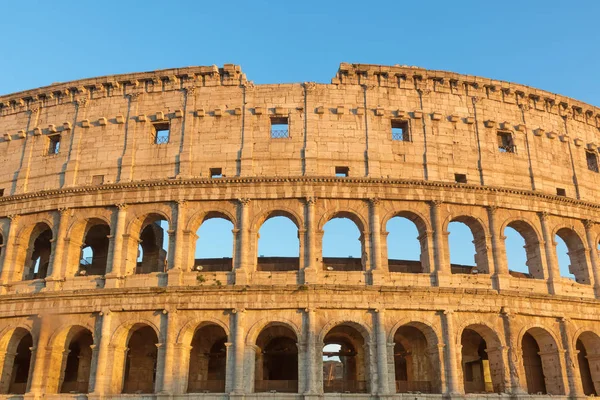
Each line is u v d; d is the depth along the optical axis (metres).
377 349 53.56
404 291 55.41
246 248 57.22
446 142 64.19
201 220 60.25
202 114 63.47
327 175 60.28
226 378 52.66
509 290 57.84
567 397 56.53
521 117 68.50
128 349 56.56
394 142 63.06
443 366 54.16
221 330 61.97
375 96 64.88
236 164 61.34
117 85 66.56
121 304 55.56
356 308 54.72
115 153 63.72
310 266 56.12
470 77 67.38
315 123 62.91
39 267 72.38
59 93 68.06
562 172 67.88
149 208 60.12
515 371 55.31
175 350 53.81
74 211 61.31
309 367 52.16
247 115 63.38
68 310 56.19
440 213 60.19
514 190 62.47
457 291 56.16
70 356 65.12
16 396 54.44
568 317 59.47
